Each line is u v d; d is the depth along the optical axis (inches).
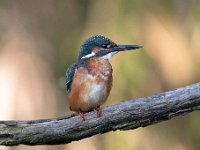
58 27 585.9
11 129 330.0
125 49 372.2
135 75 506.3
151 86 509.7
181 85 517.7
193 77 521.7
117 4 525.0
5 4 576.1
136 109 329.7
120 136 506.3
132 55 508.1
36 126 331.9
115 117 332.2
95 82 355.6
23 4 582.2
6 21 565.0
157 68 514.3
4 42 544.7
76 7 595.5
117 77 505.7
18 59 532.4
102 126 335.6
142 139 511.5
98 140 510.9
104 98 361.1
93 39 371.9
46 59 547.2
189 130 536.7
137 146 507.8
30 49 547.2
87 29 532.1
